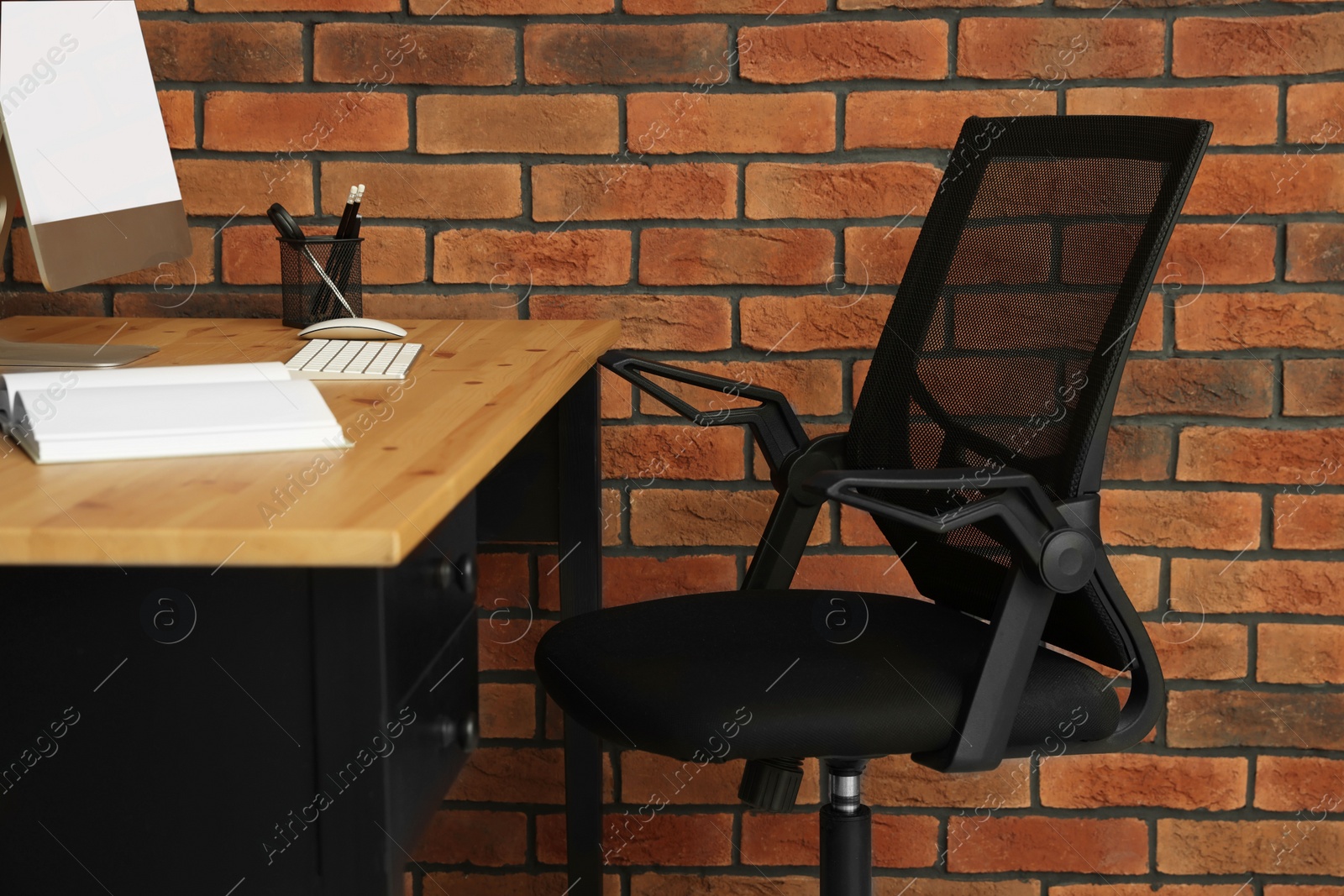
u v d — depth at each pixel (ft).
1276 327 5.57
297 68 5.77
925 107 5.58
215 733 2.66
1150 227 3.68
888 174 5.64
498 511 5.34
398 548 2.32
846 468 4.75
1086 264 3.90
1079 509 3.65
